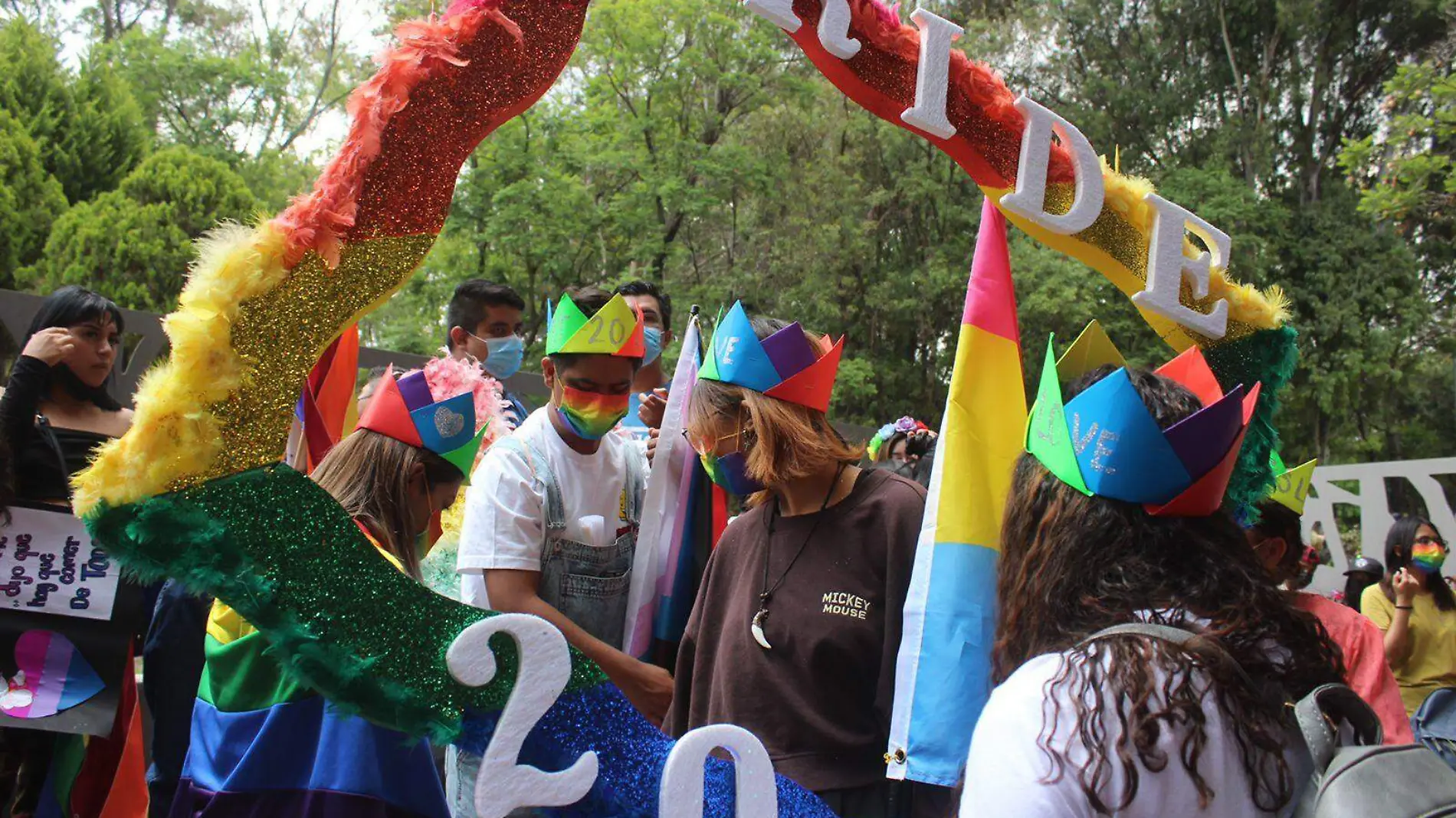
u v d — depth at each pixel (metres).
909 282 18.20
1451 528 10.72
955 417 2.07
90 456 1.39
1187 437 1.26
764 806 1.67
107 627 3.04
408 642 1.47
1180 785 1.10
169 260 11.68
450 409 2.30
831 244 17.97
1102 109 21.88
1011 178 2.00
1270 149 21.47
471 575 2.75
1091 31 22.09
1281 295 2.20
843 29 1.82
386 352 5.84
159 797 2.59
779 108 18.31
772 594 2.31
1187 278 2.12
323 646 1.41
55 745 3.08
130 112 14.59
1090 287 16.92
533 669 1.51
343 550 1.45
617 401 2.79
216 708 2.07
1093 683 1.13
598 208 15.73
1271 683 1.20
